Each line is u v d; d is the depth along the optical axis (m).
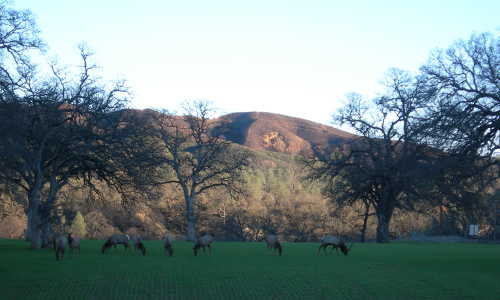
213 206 100.50
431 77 32.84
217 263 29.59
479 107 30.17
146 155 41.66
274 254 37.44
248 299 17.89
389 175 57.88
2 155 32.84
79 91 38.31
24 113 34.25
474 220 49.78
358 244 56.84
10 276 23.03
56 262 29.36
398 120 58.44
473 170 30.02
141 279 22.31
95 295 18.34
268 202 109.50
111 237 36.84
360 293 19.33
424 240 72.31
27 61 33.69
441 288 20.58
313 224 103.31
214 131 65.94
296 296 18.56
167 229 98.38
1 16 32.06
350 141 63.72
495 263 30.91
